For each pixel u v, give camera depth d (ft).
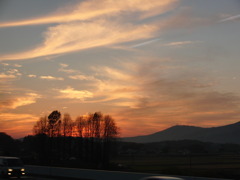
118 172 87.51
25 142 422.41
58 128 330.95
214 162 324.80
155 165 274.77
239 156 517.14
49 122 331.57
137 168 228.84
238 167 229.66
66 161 284.61
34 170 118.83
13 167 102.06
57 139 329.11
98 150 293.43
